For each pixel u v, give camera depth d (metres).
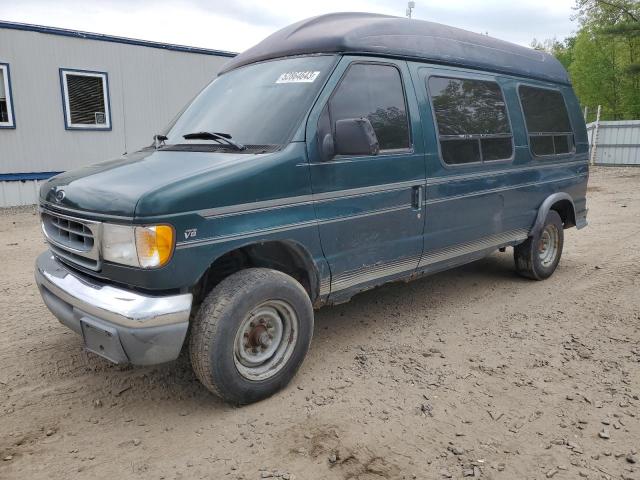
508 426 3.24
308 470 2.85
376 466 2.88
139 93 14.44
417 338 4.57
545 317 5.03
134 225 2.95
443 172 4.57
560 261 7.11
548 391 3.64
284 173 3.45
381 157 4.04
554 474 2.81
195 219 3.08
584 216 6.88
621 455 2.96
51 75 12.88
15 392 3.67
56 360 4.16
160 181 3.11
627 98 38.88
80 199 3.25
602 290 5.80
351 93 3.89
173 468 2.89
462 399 3.55
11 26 12.10
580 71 41.09
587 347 4.34
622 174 19.20
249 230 3.31
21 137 12.71
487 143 5.09
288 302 3.53
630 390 3.64
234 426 3.27
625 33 25.88
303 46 4.04
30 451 3.03
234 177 3.23
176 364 4.09
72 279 3.41
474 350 4.32
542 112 5.96
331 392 3.66
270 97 3.88
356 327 4.82
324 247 3.76
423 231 4.48
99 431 3.24
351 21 4.29
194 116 4.30
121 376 3.91
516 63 5.67
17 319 5.02
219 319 3.20
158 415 3.41
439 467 2.87
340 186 3.78
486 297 5.64
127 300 3.05
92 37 13.30
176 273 3.05
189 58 15.29
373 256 4.12
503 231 5.42
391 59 4.23
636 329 4.70
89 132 13.73
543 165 5.88
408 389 3.69
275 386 3.58
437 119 4.54
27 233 9.52
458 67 4.88
